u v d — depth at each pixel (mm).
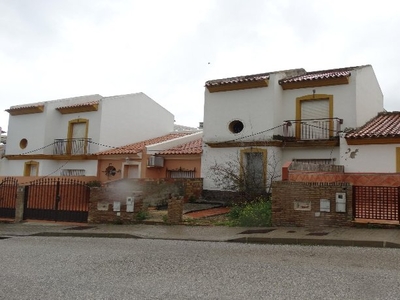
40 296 5508
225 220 13203
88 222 14203
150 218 13758
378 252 7941
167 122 28281
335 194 10797
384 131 14523
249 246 9203
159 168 20922
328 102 17016
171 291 5578
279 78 17922
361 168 14477
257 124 17688
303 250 8430
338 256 7645
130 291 5641
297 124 17312
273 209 11609
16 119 25859
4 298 5441
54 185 15320
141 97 25812
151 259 7918
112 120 23547
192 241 10180
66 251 9211
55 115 24594
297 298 5086
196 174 19656
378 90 19656
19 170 25062
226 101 18688
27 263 7836
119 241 10758
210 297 5250
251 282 5895
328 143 16328
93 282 6203
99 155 22266
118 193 13844
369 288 5430
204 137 19109
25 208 15773
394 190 10141
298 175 12273
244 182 16609
